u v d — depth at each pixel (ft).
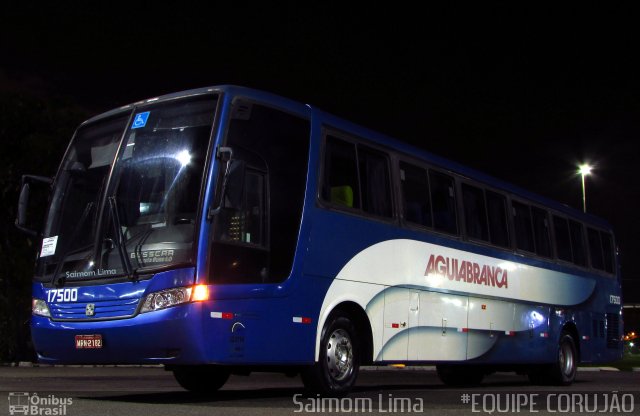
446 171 45.29
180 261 29.25
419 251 40.98
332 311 35.01
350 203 36.52
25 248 98.22
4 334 98.89
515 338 49.96
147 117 32.99
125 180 31.96
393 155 40.60
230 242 30.25
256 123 32.48
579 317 59.21
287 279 32.30
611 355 64.39
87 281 30.94
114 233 31.01
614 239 68.49
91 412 26.58
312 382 34.01
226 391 41.52
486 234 48.29
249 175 31.60
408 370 96.94
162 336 28.86
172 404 30.35
